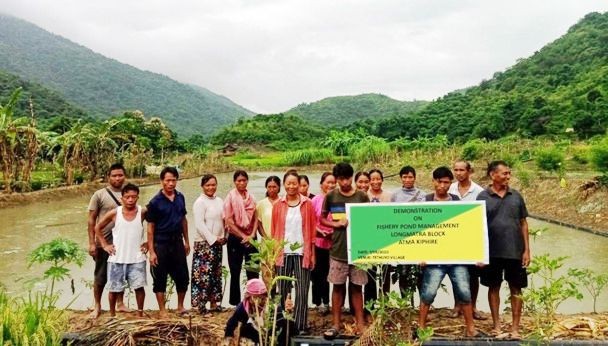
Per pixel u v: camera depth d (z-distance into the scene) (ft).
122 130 120.57
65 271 17.34
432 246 16.14
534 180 65.67
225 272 21.67
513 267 16.60
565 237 41.52
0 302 15.21
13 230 47.11
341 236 16.93
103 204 18.76
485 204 16.10
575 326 17.22
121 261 18.11
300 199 17.25
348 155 183.93
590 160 53.47
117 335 16.02
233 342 15.53
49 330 14.25
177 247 19.10
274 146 279.28
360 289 16.94
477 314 18.69
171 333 16.56
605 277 20.83
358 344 15.21
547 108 179.11
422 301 16.42
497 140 178.60
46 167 98.63
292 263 16.94
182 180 120.26
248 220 19.77
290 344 16.21
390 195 19.47
